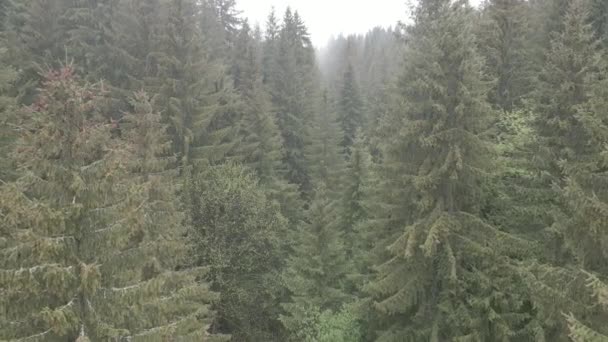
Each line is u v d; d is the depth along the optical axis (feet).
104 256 32.42
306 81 163.32
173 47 86.69
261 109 109.09
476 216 54.03
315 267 69.26
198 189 71.20
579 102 49.75
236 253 69.82
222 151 85.51
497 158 54.49
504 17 80.79
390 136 61.21
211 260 67.46
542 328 48.19
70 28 106.42
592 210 35.37
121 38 98.78
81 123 31.01
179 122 81.00
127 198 32.35
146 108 56.70
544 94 53.93
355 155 85.97
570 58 50.67
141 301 32.60
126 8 102.68
